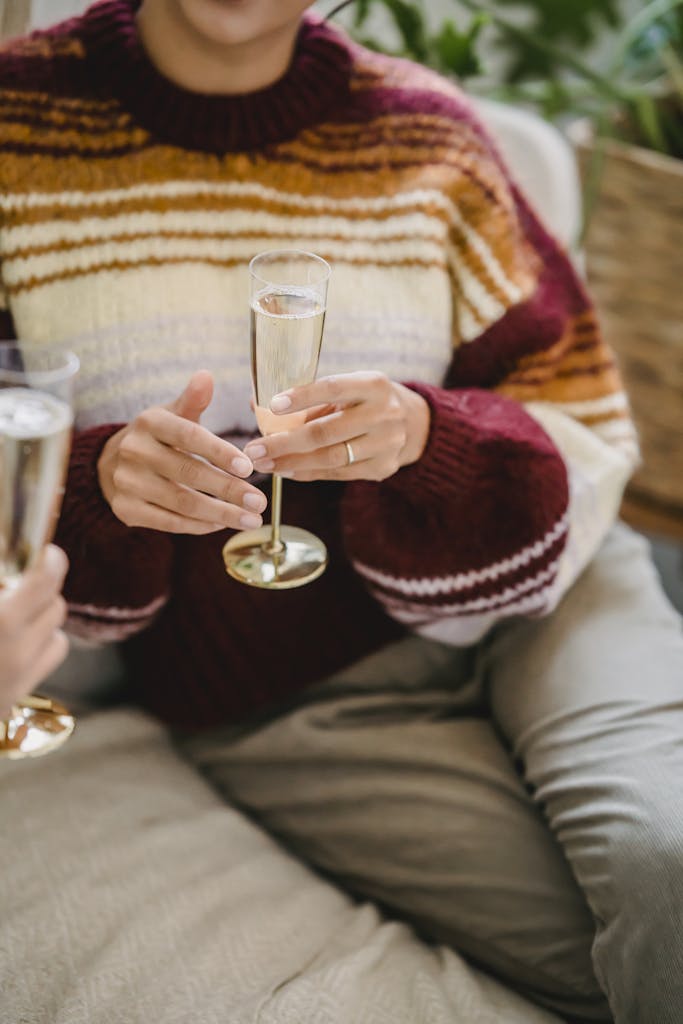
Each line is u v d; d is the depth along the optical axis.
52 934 0.88
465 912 0.97
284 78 0.97
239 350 0.98
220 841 0.99
